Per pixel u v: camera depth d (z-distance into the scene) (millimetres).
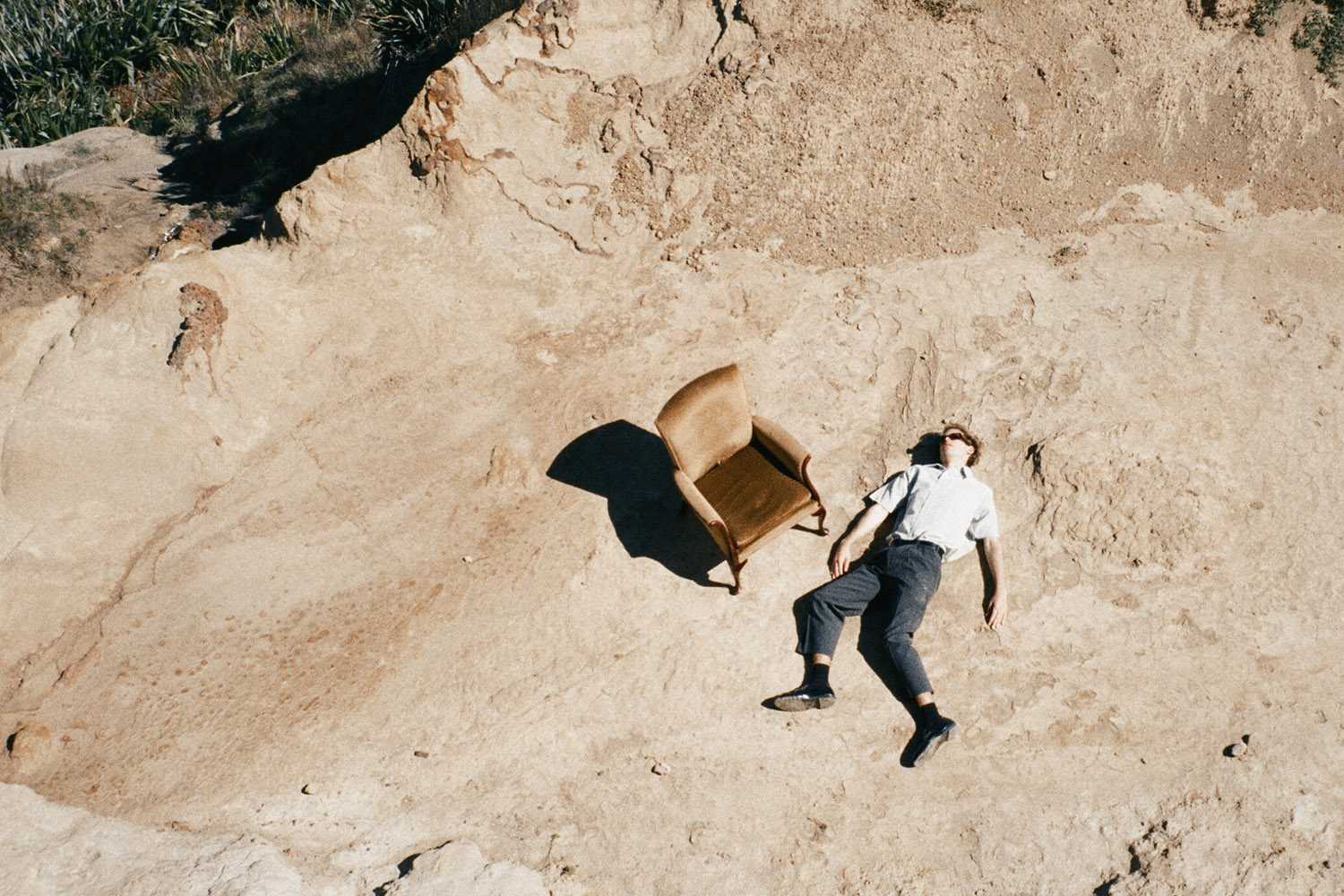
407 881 3752
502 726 4410
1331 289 5680
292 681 4578
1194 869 3818
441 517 5148
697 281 6039
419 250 6223
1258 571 4699
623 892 3873
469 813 4137
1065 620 4633
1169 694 4387
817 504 4664
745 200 6195
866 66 6258
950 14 6324
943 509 4633
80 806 4125
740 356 5703
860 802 4156
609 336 5871
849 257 6039
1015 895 3855
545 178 6332
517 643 4668
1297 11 6328
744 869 3961
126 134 10703
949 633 4633
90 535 5086
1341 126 6172
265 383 5676
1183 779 4129
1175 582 4691
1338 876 3734
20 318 5781
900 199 6141
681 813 4133
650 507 5137
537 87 6336
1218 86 6258
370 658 4645
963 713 4391
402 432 5504
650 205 6262
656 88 6375
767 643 4637
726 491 4734
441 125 6168
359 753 4340
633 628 4699
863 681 4520
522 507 5168
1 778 4238
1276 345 5441
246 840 3953
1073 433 5082
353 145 8820
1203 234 5984
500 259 6203
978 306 5762
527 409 5574
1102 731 4305
